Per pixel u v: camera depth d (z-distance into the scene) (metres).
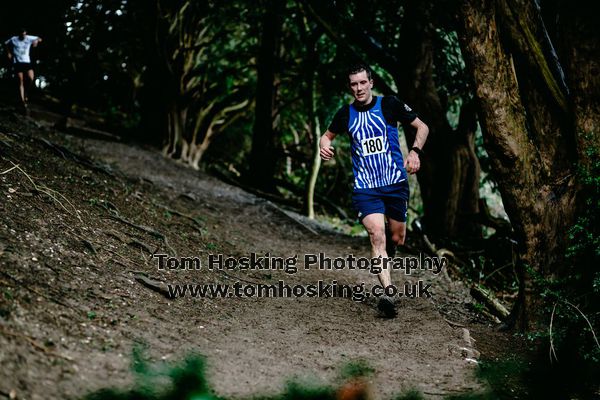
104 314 3.60
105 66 19.67
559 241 4.93
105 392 2.53
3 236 3.98
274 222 11.05
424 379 3.46
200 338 3.76
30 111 15.10
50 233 4.50
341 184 20.12
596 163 4.57
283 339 4.13
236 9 14.41
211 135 18.22
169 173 13.34
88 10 16.31
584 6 4.72
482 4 4.70
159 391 2.71
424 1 8.98
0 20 16.20
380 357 3.89
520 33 4.86
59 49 17.14
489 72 4.78
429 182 10.27
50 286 3.63
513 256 6.49
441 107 10.16
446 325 4.93
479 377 3.55
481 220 10.00
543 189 4.98
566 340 4.38
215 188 13.20
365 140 5.11
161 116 17.02
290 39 16.44
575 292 4.75
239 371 3.25
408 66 9.96
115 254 4.95
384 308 5.07
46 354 2.77
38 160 6.89
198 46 16.64
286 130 19.94
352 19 10.23
